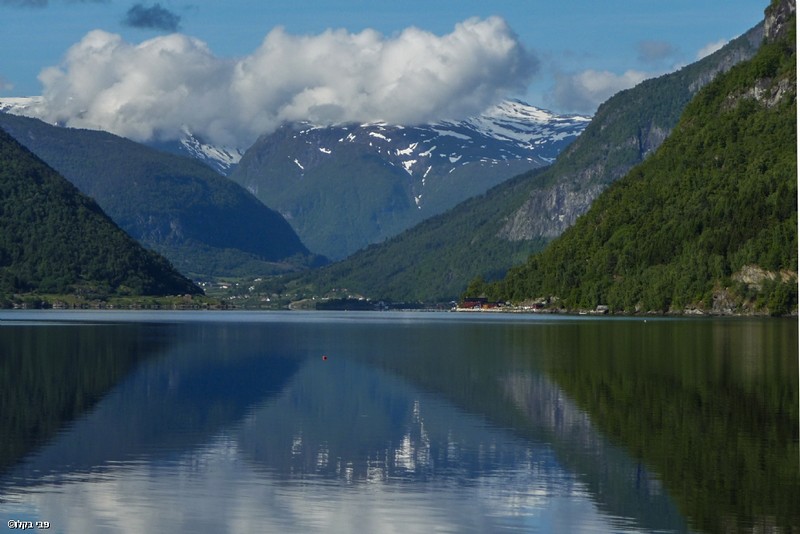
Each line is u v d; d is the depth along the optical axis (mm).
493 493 79438
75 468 86375
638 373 151875
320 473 85500
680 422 106688
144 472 85375
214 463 88688
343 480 83312
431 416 112688
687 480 82312
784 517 72938
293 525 71938
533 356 188250
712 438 97875
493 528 71375
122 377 149875
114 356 186625
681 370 155250
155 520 72812
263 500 77562
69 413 113875
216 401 124625
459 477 84125
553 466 87312
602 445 95250
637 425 105188
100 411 115562
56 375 151000
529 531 70625
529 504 76500
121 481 82438
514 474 84938
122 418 110812
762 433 100000
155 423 107812
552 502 76875
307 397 128625
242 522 72312
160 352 198625
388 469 86812
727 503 76188
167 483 82000
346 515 74062
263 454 92438
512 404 121188
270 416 113188
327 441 98312
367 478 83875
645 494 78750
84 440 97938
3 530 70562
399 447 95375
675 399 122938
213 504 76438
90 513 74125
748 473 84250
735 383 137375
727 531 70250
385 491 80000
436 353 199000
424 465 88125
